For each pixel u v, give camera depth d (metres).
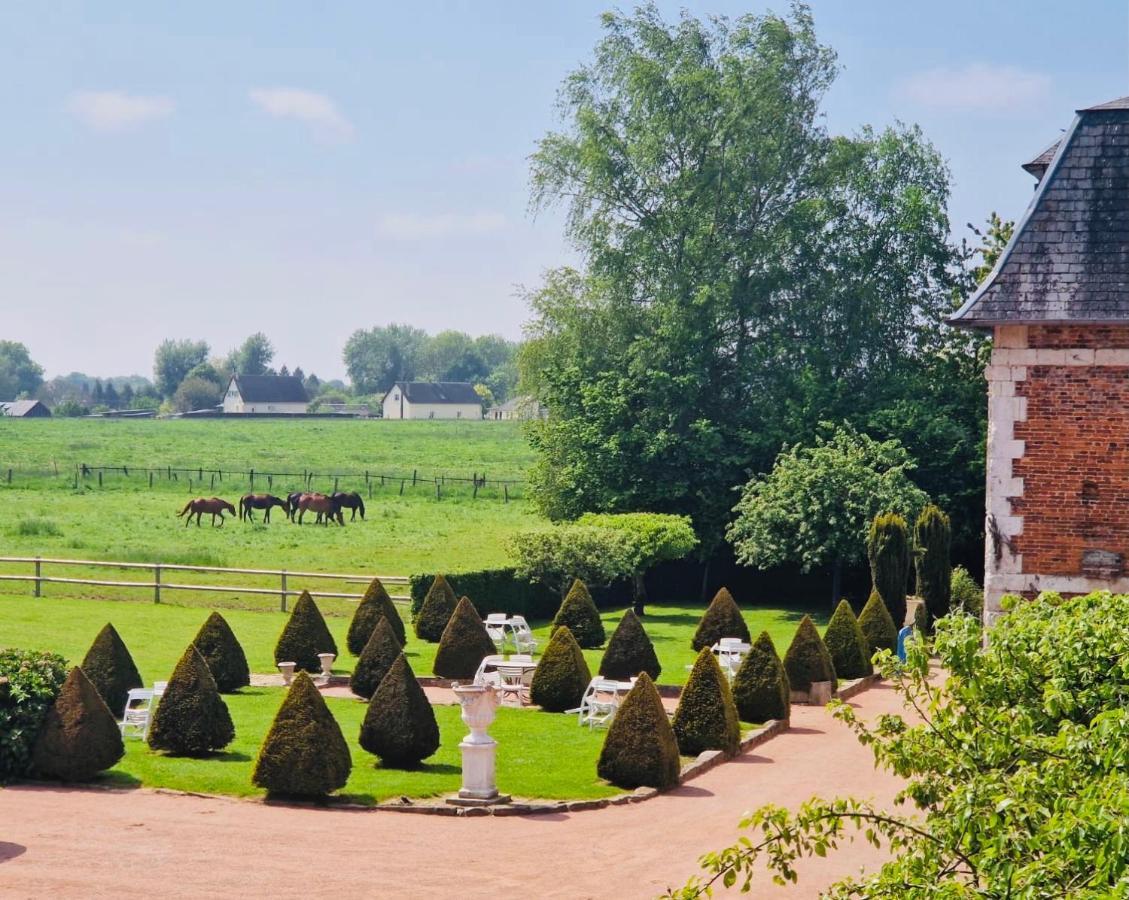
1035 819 9.19
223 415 183.50
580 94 49.28
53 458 97.38
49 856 16.70
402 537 57.00
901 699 29.31
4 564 42.66
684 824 18.97
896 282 49.03
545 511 50.22
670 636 37.28
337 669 30.77
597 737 24.34
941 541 36.59
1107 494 18.98
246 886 15.74
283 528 60.12
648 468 46.94
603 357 49.06
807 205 46.97
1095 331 19.00
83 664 24.64
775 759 23.41
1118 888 7.73
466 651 29.78
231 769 21.09
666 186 47.22
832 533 40.62
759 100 47.09
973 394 46.34
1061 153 20.00
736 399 49.03
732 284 46.56
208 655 27.64
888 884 9.43
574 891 15.82
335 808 19.39
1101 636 11.83
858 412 45.94
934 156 50.16
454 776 21.11
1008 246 19.80
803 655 28.83
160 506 66.81
